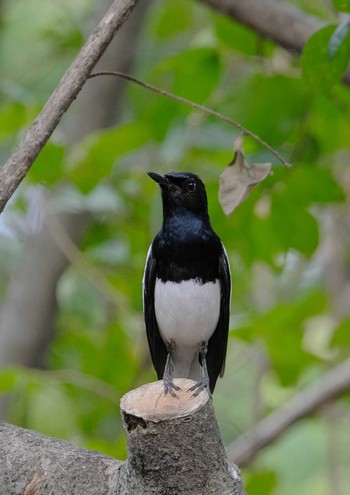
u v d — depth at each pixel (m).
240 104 11.16
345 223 15.58
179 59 10.82
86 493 6.66
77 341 14.33
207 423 6.41
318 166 10.98
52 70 15.66
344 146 11.92
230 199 7.77
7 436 7.14
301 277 15.29
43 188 12.70
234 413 16.17
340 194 11.09
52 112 7.11
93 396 12.52
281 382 13.28
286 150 11.54
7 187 7.02
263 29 10.14
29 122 11.16
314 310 12.27
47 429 10.70
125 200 13.06
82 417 12.60
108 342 13.62
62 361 14.69
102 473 6.75
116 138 11.26
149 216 11.85
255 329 12.38
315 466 15.58
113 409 12.54
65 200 12.55
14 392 11.09
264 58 11.09
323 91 9.23
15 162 7.06
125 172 13.11
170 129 11.75
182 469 6.38
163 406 6.43
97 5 13.84
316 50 8.84
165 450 6.34
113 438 13.43
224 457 6.54
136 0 7.25
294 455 15.70
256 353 15.16
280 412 12.81
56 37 15.34
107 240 14.02
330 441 13.66
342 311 14.80
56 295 13.66
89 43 7.20
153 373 14.17
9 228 14.77
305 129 10.95
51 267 13.49
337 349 13.32
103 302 15.35
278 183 11.09
